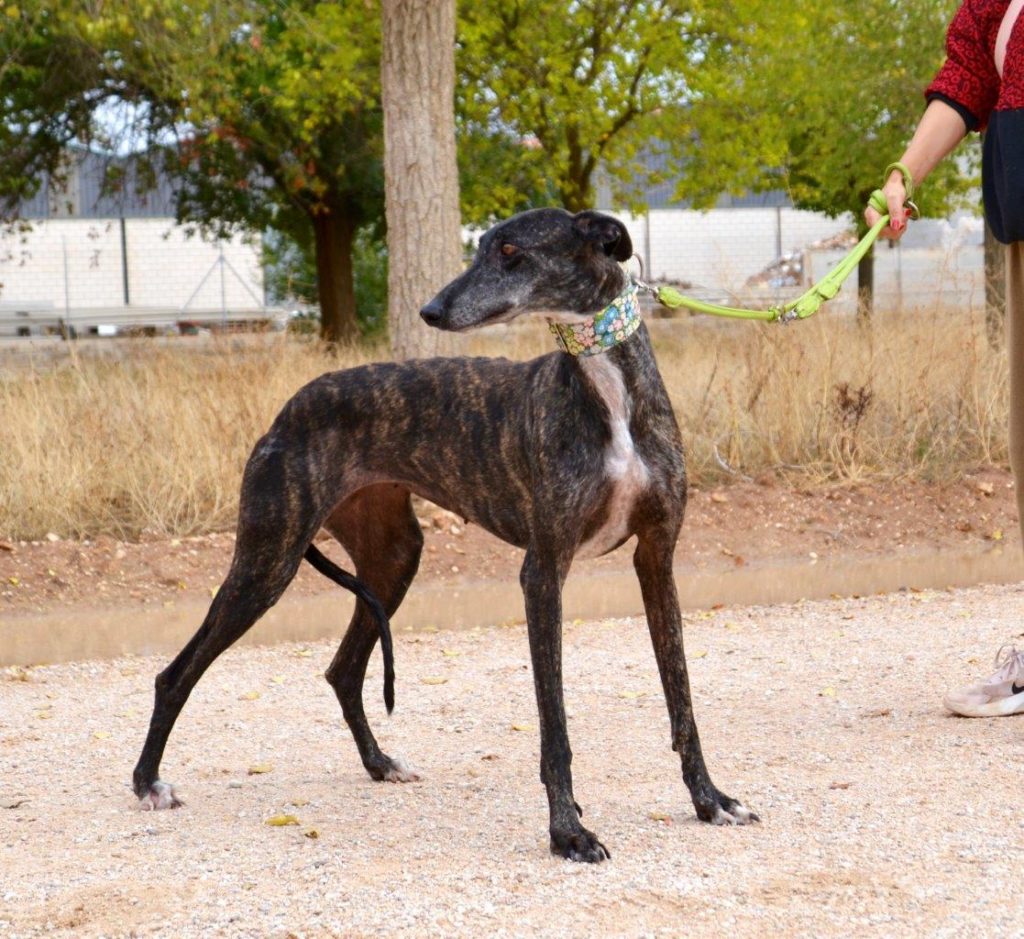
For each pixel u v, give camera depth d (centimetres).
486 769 467
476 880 338
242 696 592
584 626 715
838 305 1088
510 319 367
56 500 842
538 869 346
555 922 306
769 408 972
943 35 1442
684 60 1623
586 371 370
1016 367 467
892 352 1008
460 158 1712
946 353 1005
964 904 309
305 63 1606
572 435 372
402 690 594
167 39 1267
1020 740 457
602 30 1644
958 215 2128
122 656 678
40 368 1210
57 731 541
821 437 958
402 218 934
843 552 853
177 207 2027
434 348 938
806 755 454
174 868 360
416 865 354
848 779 420
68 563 792
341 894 331
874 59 1502
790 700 543
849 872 332
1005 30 439
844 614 720
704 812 383
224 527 868
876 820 375
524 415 394
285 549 436
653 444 377
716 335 1177
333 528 477
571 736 505
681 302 386
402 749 502
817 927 298
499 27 1616
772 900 315
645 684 588
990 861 337
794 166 1956
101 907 328
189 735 530
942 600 744
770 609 742
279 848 377
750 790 414
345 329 1888
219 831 399
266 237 2956
